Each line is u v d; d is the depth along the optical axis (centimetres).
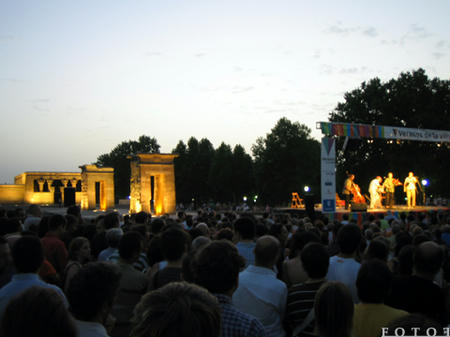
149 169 4828
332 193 2752
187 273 521
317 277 521
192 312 239
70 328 234
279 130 8619
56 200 8712
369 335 425
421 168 5141
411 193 4094
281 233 1127
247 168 10450
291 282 678
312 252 520
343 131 2923
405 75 5834
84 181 6869
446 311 530
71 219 1130
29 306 227
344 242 644
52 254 809
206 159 11375
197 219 1769
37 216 1210
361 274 446
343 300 332
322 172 2742
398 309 479
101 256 803
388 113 5444
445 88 5525
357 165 5869
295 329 511
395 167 5294
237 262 387
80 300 321
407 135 3228
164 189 4903
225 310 357
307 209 2556
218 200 11181
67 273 685
